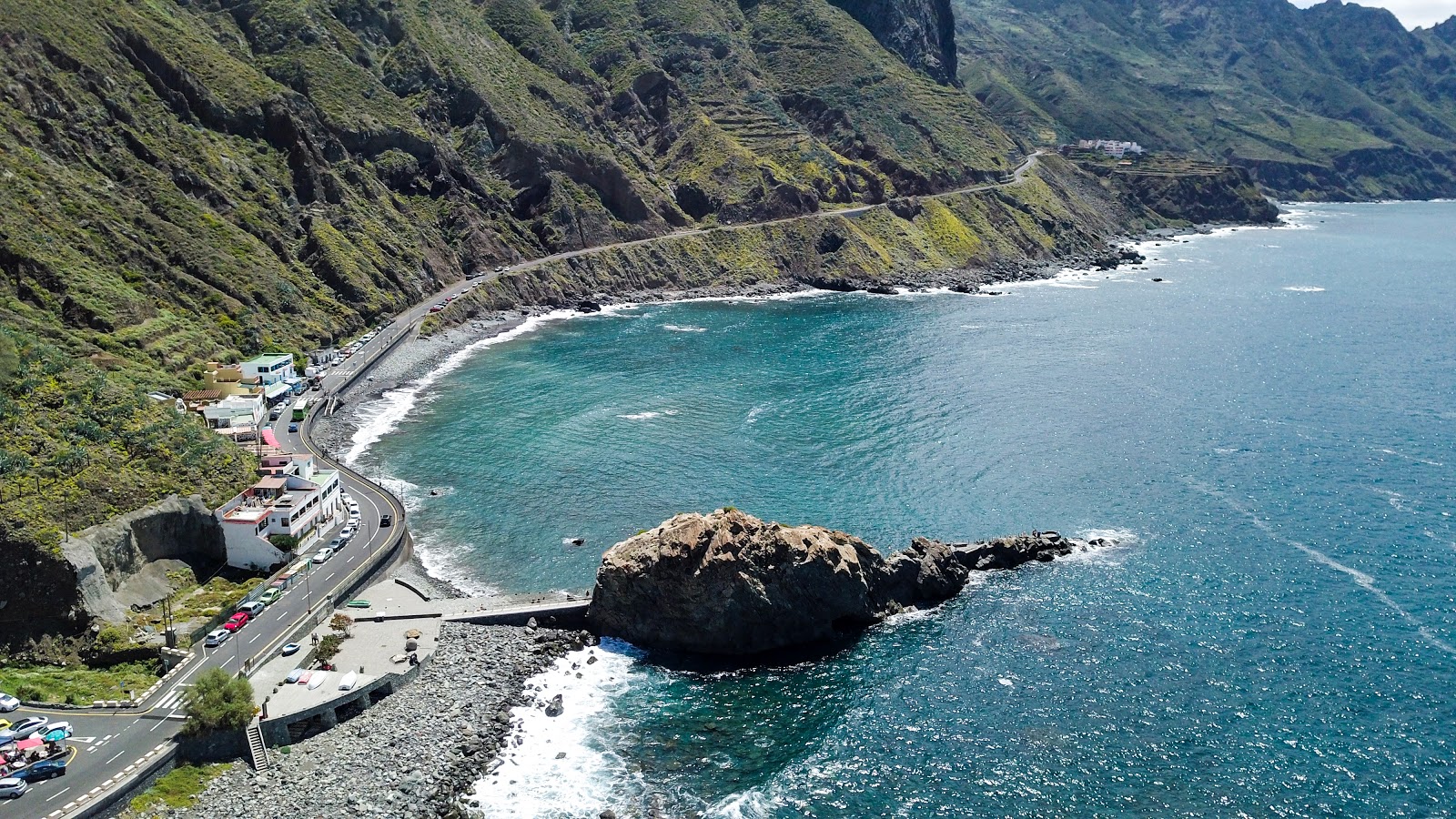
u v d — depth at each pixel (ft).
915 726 305.12
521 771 283.59
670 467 504.43
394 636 340.39
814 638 353.31
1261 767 285.84
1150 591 380.58
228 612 345.72
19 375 418.92
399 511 437.58
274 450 476.13
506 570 399.65
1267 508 451.53
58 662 317.22
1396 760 287.28
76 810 250.57
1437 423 562.25
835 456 517.14
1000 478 486.38
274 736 288.92
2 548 329.52
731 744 297.12
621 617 353.92
